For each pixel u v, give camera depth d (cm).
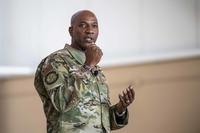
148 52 1129
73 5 1107
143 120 1124
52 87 363
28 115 1147
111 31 1124
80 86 361
